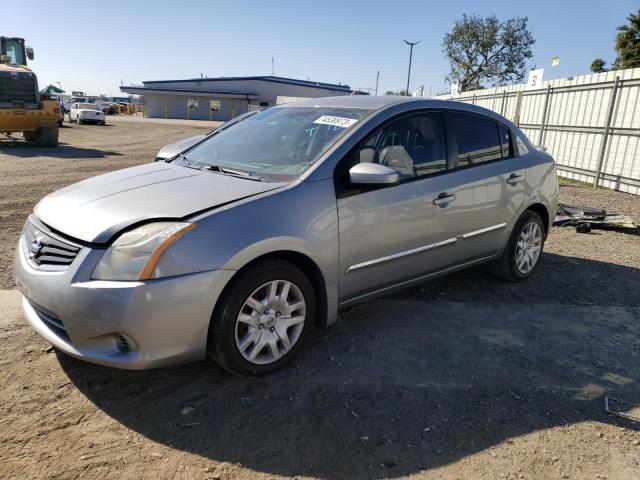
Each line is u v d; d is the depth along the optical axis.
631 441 2.70
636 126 10.34
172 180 3.42
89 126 33.38
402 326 3.96
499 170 4.45
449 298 4.55
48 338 2.90
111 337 2.71
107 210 2.96
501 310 4.31
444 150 4.07
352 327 3.92
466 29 38.97
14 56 18.61
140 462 2.44
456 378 3.24
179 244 2.72
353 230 3.40
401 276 3.84
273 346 3.15
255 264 2.99
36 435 2.60
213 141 4.30
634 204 9.32
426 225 3.84
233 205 2.96
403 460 2.50
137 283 2.64
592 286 4.94
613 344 3.76
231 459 2.48
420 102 4.04
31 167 12.15
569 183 11.99
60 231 2.92
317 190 3.24
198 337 2.82
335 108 4.02
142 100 77.12
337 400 2.97
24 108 16.56
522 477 2.42
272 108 4.56
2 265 5.01
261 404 2.91
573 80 12.52
